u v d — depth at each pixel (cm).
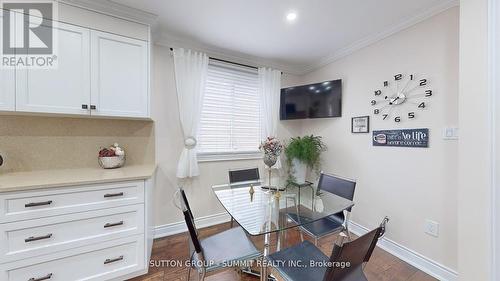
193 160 255
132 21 194
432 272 187
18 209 137
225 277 181
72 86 172
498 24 121
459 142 136
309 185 234
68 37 170
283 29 228
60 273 150
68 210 150
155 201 244
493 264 123
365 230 249
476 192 129
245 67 298
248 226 148
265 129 309
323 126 308
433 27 188
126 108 192
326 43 259
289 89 317
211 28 226
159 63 243
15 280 138
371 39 239
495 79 122
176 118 254
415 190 202
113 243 166
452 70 176
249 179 255
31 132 187
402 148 212
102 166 202
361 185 254
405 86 209
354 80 264
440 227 183
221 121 287
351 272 108
